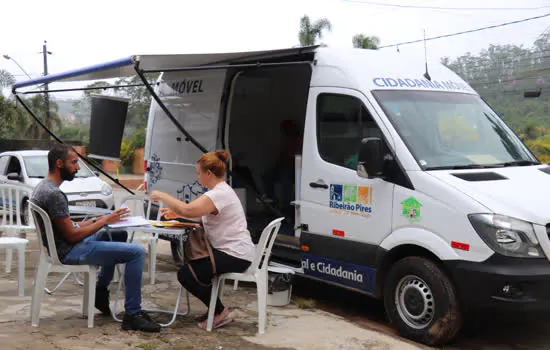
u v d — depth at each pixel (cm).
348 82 611
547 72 2644
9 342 452
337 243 600
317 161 629
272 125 842
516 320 614
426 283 512
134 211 728
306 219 637
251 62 733
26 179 1226
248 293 665
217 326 520
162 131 894
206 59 734
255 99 816
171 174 863
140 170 3462
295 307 620
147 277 724
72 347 447
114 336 480
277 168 858
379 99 587
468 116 623
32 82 887
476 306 485
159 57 694
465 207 494
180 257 797
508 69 2747
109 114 831
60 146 496
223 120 783
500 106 2767
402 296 535
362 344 489
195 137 819
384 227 554
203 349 460
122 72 804
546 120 2606
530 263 475
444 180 519
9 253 720
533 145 2375
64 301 589
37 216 494
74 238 488
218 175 520
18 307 560
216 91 787
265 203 800
